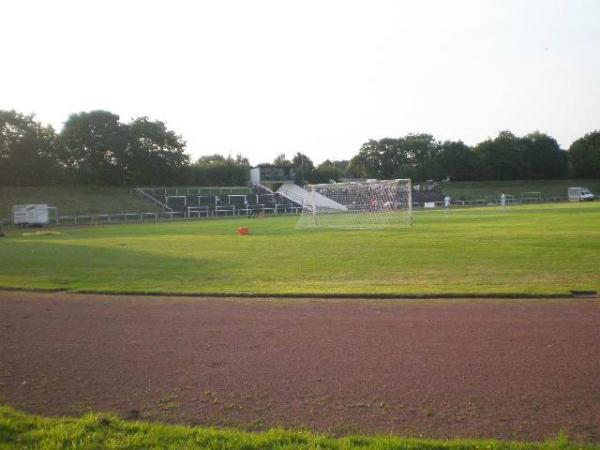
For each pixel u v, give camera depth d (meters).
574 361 8.82
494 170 134.50
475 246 26.17
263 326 11.62
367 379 8.23
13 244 34.12
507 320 11.70
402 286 16.16
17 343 10.51
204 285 17.11
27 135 89.31
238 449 5.81
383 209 57.44
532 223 41.44
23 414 6.88
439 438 6.23
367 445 5.89
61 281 18.19
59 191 86.44
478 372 8.42
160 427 6.41
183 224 58.00
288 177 119.56
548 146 136.25
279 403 7.35
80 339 10.76
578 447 5.82
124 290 16.06
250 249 28.03
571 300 13.70
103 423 6.55
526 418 6.72
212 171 117.31
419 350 9.66
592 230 33.62
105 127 97.69
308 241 31.97
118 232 45.28
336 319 12.16
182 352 9.77
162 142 103.94
